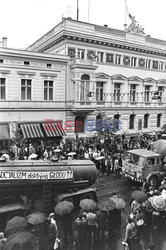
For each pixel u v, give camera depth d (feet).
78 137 92.63
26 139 78.38
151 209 35.91
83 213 32.40
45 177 36.47
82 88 93.20
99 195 49.29
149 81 120.88
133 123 118.32
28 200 41.06
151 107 122.01
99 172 63.41
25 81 82.53
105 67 103.86
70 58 90.58
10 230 26.81
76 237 33.35
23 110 81.82
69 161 42.98
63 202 32.32
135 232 29.96
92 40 97.45
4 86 78.95
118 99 110.93
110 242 32.42
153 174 52.47
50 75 86.69
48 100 87.51
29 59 81.61
